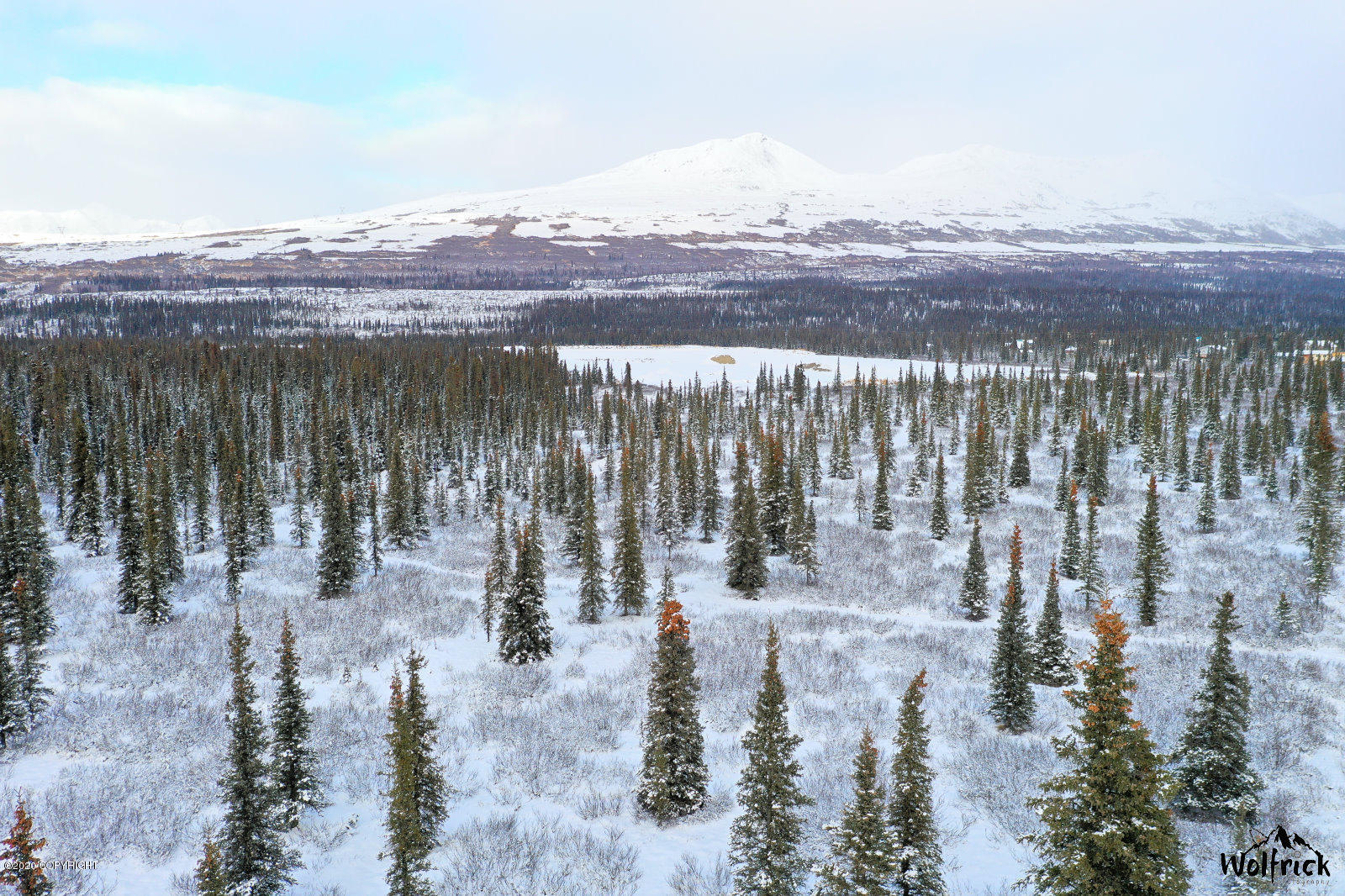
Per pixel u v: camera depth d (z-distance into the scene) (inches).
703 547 2930.6
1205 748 1031.6
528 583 1712.6
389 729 1314.0
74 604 1995.6
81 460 2652.6
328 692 1472.7
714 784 1145.4
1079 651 1726.1
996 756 1213.7
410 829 836.0
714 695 1473.9
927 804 805.9
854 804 795.4
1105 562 2425.0
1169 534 2672.2
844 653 1727.4
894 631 1907.0
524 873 920.3
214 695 1433.3
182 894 863.7
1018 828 997.8
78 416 3516.2
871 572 2448.3
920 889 771.4
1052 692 1536.7
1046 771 1150.3
